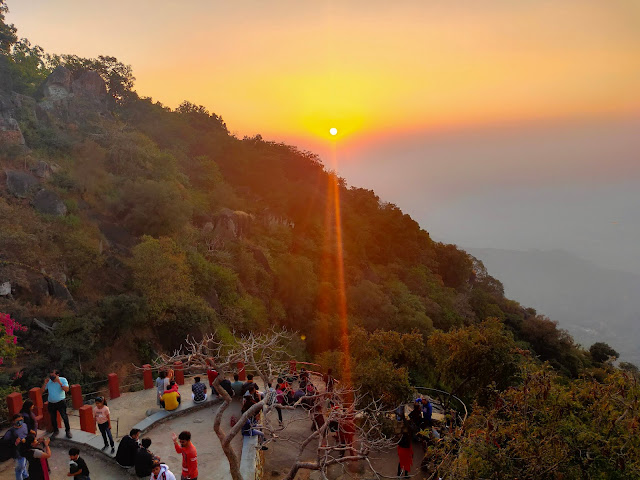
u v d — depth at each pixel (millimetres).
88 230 25469
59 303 20438
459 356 14789
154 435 13422
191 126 61844
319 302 38562
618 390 9039
